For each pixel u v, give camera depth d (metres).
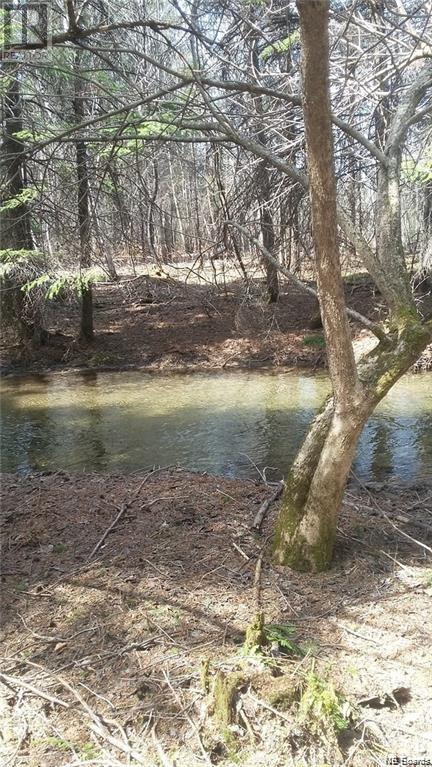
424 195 7.37
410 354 3.33
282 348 14.61
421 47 4.46
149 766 2.36
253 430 9.20
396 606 3.34
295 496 3.76
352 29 5.11
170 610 3.32
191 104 4.10
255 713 2.53
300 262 6.89
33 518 4.61
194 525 4.39
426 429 8.77
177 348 15.02
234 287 8.81
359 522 4.37
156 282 7.75
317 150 2.68
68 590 3.58
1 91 4.55
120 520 4.54
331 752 2.42
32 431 9.56
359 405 3.31
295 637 3.07
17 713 2.67
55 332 15.92
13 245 9.17
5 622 3.33
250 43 4.91
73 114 4.99
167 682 2.77
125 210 5.07
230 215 5.36
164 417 10.18
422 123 6.10
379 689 2.71
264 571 3.70
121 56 5.20
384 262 3.76
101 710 2.67
